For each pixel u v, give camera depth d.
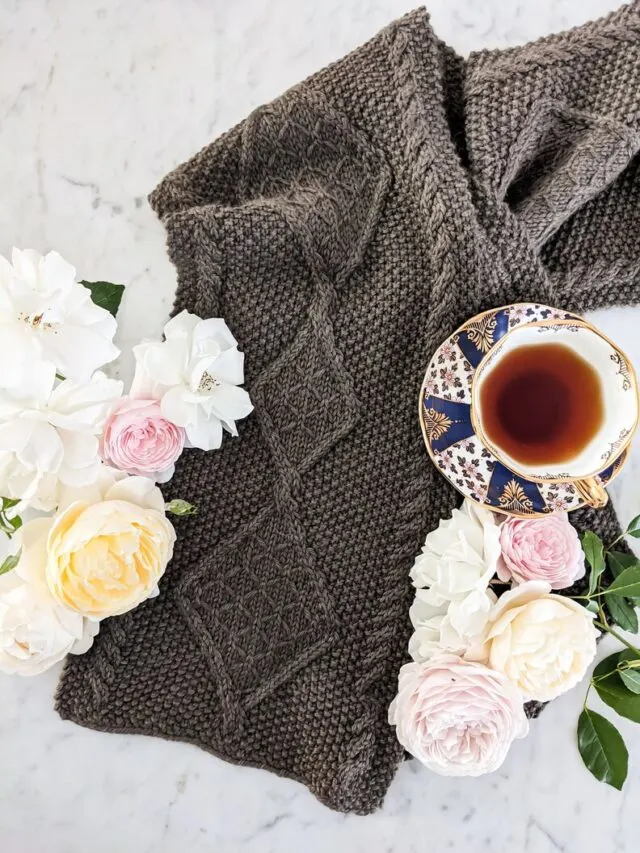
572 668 0.50
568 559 0.52
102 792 0.60
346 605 0.56
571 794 0.61
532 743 0.61
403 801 0.61
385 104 0.56
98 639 0.57
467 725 0.50
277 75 0.63
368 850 0.60
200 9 0.63
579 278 0.59
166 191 0.59
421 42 0.56
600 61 0.56
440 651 0.51
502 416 0.53
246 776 0.60
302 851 0.60
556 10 0.63
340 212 0.57
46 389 0.43
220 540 0.58
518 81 0.55
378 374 0.57
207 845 0.60
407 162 0.56
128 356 0.61
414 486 0.56
